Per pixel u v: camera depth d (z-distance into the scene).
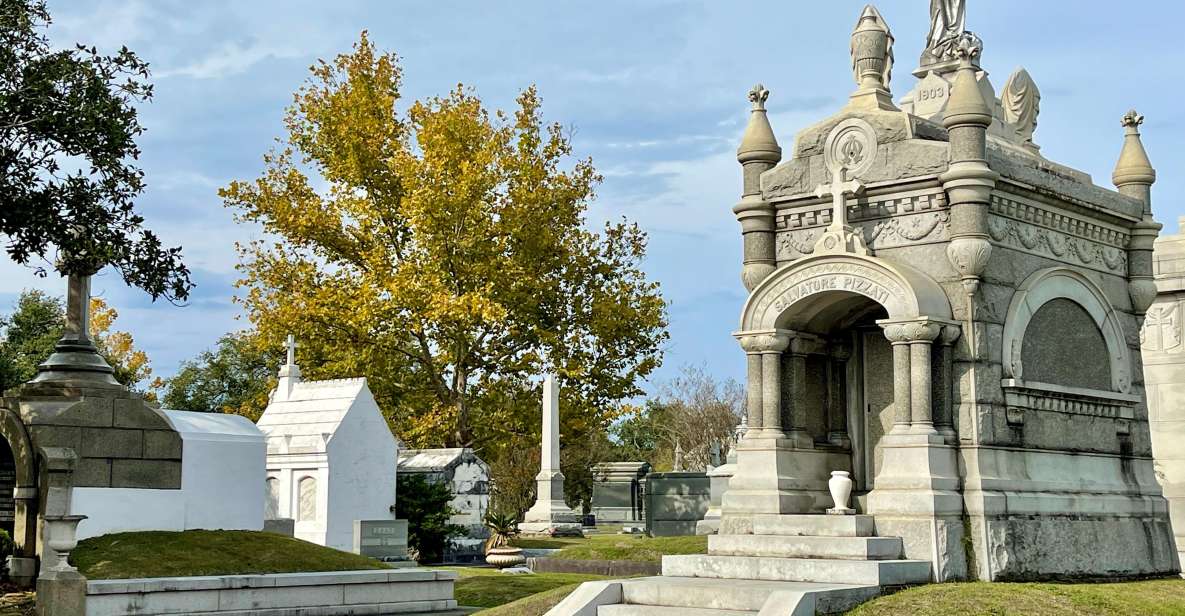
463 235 40.94
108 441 18.73
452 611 19.30
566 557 26.72
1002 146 17.91
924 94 18.91
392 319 41.28
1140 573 17.80
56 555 16.84
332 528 29.70
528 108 44.12
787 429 17.25
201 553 17.81
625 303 43.47
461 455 35.59
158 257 19.48
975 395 15.89
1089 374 18.12
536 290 42.06
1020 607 13.34
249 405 46.31
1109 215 18.72
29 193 18.77
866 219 17.06
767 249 17.94
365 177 43.59
